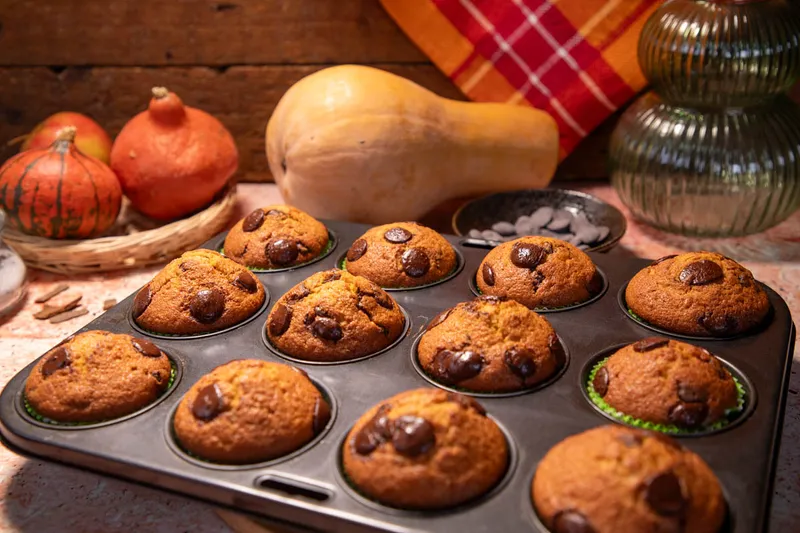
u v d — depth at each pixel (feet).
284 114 2.24
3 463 1.67
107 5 2.54
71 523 1.53
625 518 1.22
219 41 2.56
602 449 1.26
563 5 2.39
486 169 2.35
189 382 1.60
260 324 1.76
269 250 1.96
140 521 1.53
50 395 1.51
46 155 2.20
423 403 1.36
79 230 2.24
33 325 2.05
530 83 2.49
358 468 1.35
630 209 2.39
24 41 2.60
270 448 1.42
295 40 2.55
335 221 2.17
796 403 1.73
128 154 2.31
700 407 1.43
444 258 1.92
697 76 2.12
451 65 2.51
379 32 2.53
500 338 1.56
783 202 2.19
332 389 1.57
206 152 2.32
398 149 2.17
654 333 1.68
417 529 1.28
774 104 2.22
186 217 2.43
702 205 2.22
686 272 1.69
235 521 1.49
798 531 1.47
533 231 2.19
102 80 2.64
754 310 1.66
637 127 2.29
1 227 2.08
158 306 1.74
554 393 1.53
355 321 1.65
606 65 2.43
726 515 1.28
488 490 1.34
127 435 1.47
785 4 2.12
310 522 1.32
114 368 1.54
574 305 1.78
